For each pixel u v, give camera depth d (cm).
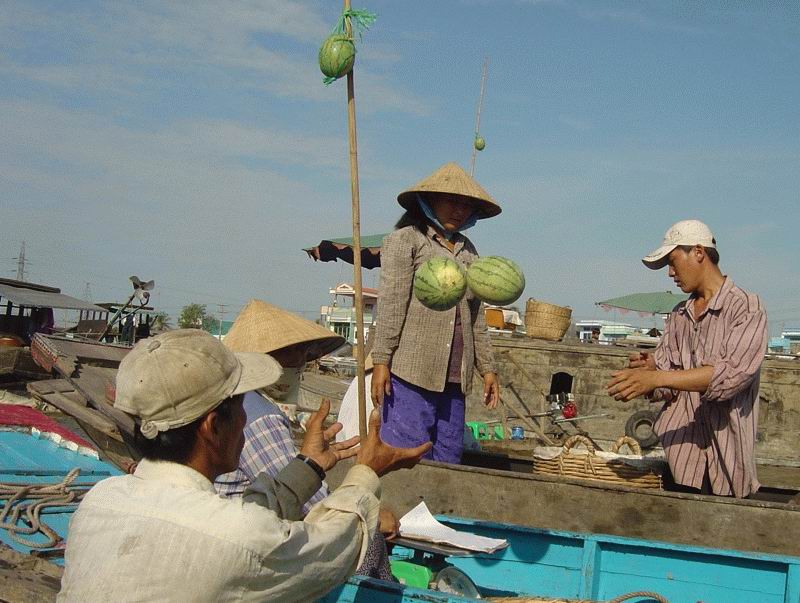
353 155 368
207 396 230
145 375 228
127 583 209
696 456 514
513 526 463
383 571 363
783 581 423
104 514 222
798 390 1934
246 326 423
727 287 496
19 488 490
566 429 1792
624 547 449
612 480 530
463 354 540
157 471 233
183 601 210
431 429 548
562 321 2053
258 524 218
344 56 364
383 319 521
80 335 2889
